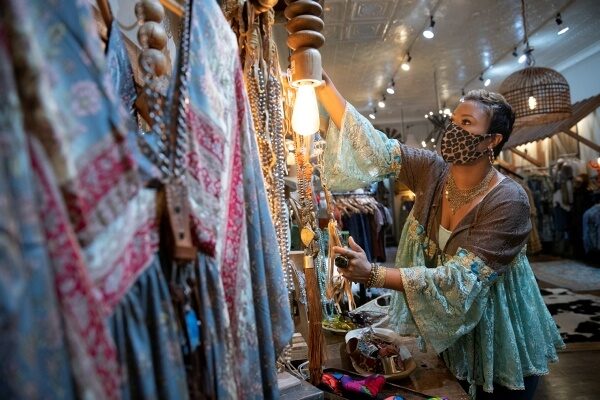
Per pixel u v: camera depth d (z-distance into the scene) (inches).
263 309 25.0
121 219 16.7
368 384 40.8
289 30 36.4
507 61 225.3
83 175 15.3
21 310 11.9
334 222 46.6
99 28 27.9
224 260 22.1
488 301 47.3
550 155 266.2
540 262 241.1
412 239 54.2
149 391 17.2
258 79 33.6
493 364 47.7
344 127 50.6
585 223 216.1
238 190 24.1
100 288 15.7
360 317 63.0
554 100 152.2
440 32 174.4
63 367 13.2
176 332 18.7
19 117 12.7
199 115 20.8
